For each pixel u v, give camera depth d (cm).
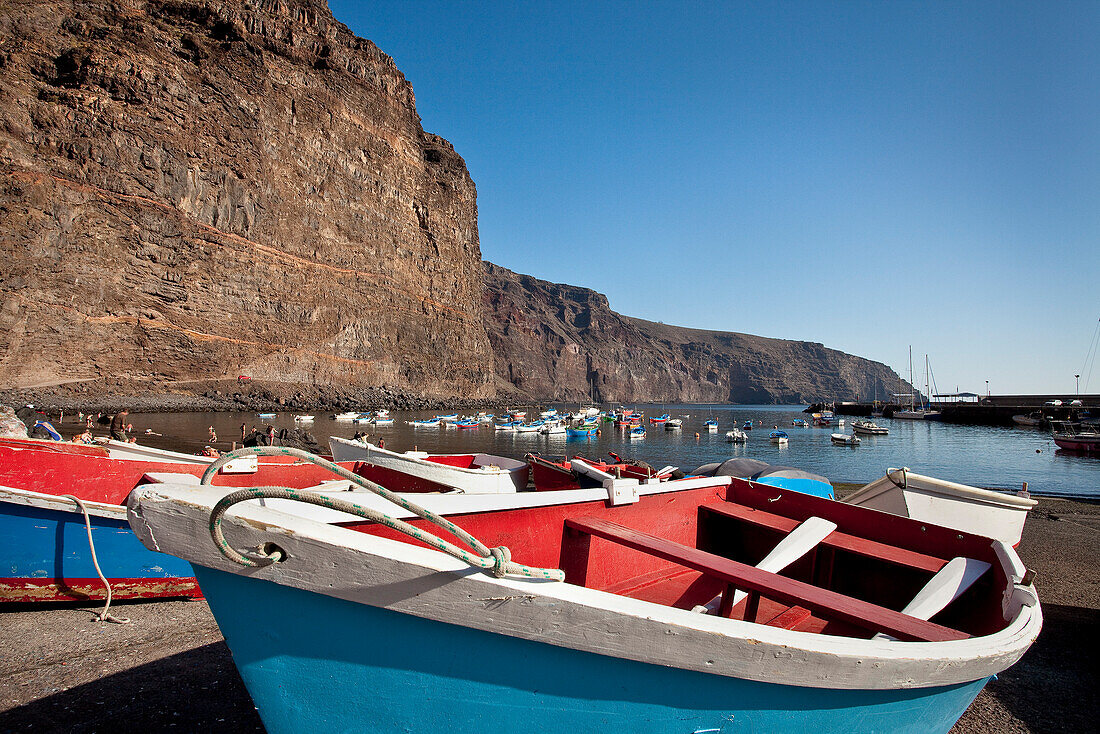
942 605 337
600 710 232
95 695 407
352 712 232
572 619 223
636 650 225
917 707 271
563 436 5600
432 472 812
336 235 7544
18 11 5200
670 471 970
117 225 5288
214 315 6031
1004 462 3469
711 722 237
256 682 238
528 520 394
